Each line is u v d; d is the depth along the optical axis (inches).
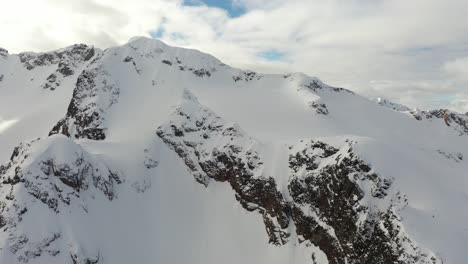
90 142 4995.1
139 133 5157.5
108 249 3634.4
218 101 6309.1
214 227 4099.4
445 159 5689.0
